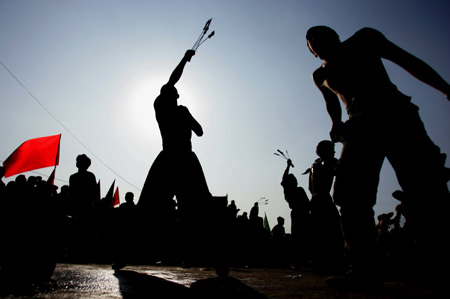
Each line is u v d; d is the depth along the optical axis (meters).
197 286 2.17
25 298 1.44
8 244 1.83
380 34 2.07
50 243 1.92
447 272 1.58
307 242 5.97
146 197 2.71
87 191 5.09
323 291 2.01
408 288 2.19
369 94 1.99
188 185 2.59
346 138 2.13
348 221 2.10
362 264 2.07
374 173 2.03
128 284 2.15
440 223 1.63
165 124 2.76
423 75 1.81
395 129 1.83
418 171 1.73
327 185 4.84
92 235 5.16
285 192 6.39
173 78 2.91
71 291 1.72
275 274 3.95
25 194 1.91
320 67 2.51
